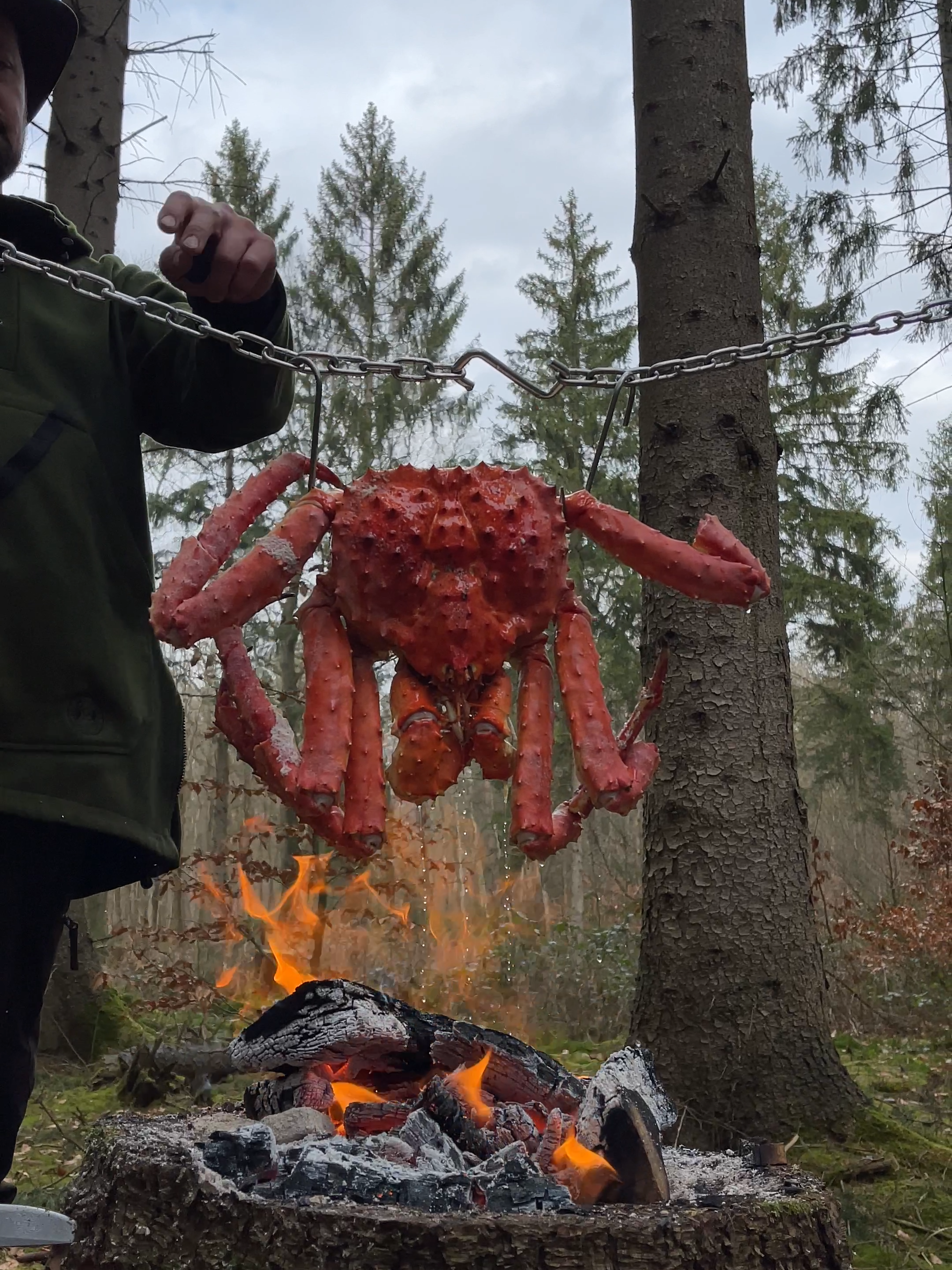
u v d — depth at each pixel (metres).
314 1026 2.21
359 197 17.39
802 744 18.81
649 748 1.51
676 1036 3.75
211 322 1.58
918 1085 4.97
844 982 7.02
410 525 1.45
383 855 7.13
